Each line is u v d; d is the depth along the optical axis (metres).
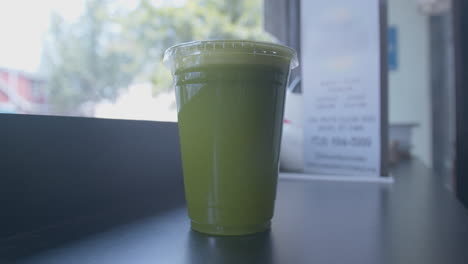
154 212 0.47
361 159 0.78
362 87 0.78
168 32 3.17
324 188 0.66
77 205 0.42
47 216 0.39
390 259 0.30
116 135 0.48
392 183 0.72
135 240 0.35
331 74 0.81
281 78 0.38
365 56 0.77
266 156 0.37
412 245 0.33
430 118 2.47
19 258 0.30
